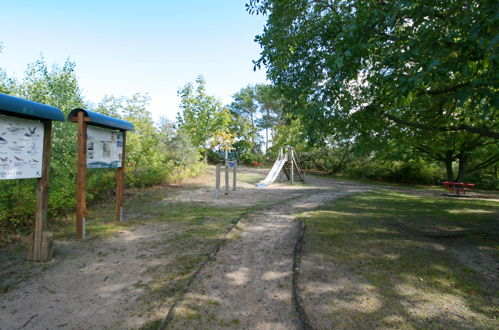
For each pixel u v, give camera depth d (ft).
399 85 12.44
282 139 96.63
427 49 11.43
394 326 7.98
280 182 59.31
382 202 32.19
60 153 22.63
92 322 8.25
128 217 21.54
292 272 11.80
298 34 21.88
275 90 25.17
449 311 8.85
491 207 30.14
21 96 22.95
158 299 9.53
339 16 21.12
